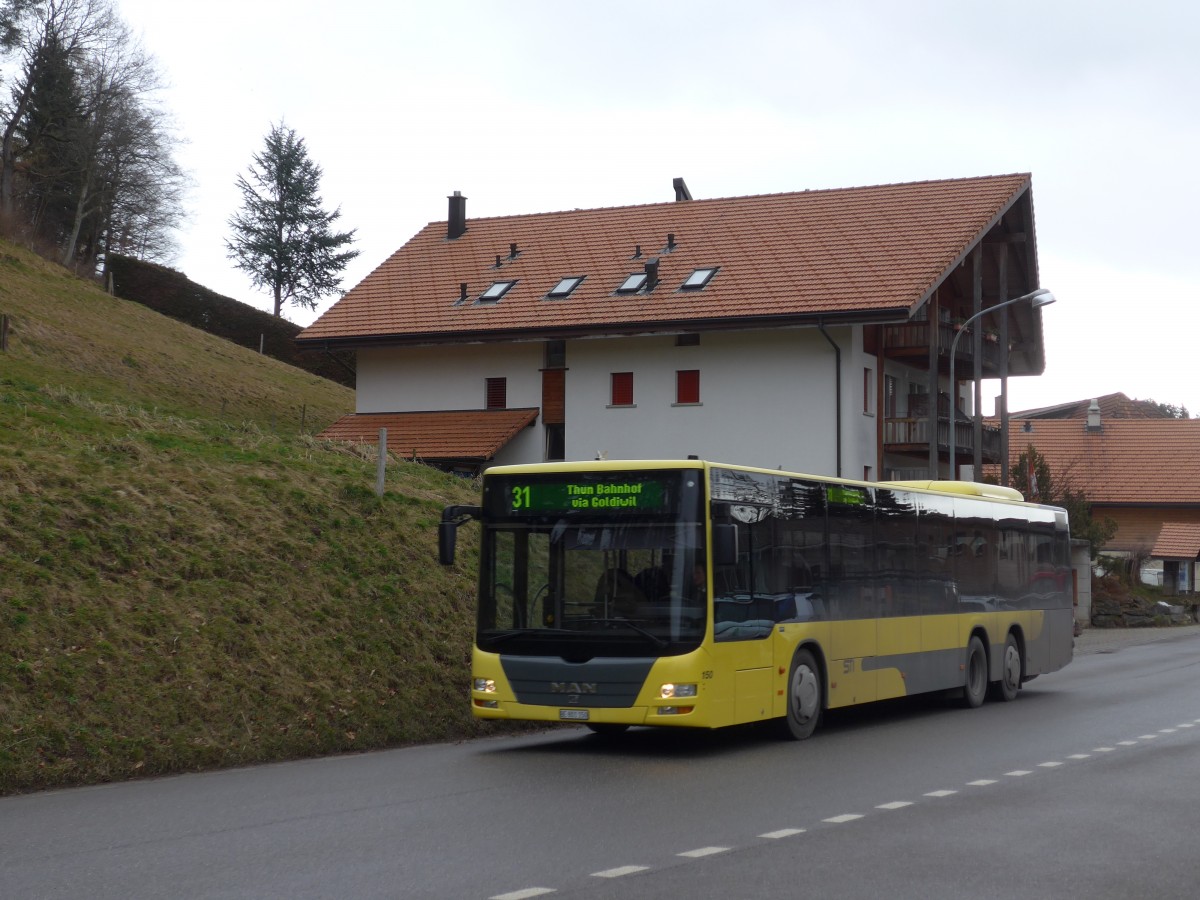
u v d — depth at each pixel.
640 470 14.15
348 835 9.34
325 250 95.81
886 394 42.50
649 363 41.50
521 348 43.28
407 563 20.00
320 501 20.61
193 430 24.14
